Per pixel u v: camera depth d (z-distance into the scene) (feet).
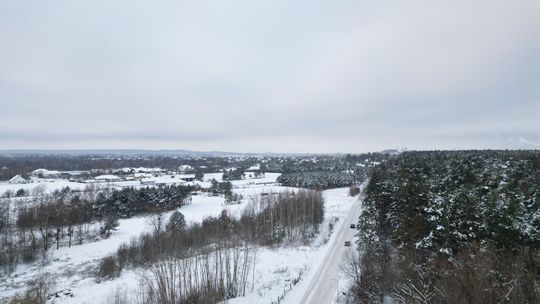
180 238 220.02
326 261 182.70
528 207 124.47
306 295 137.80
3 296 163.32
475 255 93.20
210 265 179.63
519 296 76.28
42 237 250.98
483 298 77.66
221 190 507.71
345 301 126.52
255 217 274.57
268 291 145.18
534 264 91.66
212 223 269.23
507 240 100.53
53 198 391.24
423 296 85.20
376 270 119.24
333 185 567.59
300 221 256.32
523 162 232.12
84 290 165.78
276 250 213.46
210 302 131.23
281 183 595.47
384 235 174.91
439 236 111.55
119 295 146.92
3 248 224.94
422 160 326.65
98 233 289.74
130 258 208.64
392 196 182.19
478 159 269.64
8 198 396.78
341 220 295.48
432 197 135.95
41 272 200.75
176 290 139.03
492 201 117.91
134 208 370.32
